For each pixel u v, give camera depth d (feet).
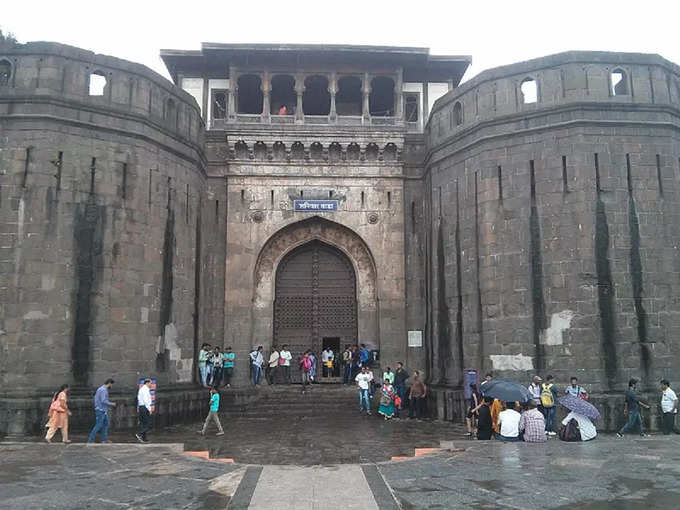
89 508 19.30
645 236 42.32
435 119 53.78
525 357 42.78
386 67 61.36
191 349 50.55
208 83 62.80
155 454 28.71
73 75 43.04
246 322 56.39
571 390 38.37
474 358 46.32
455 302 49.21
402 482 22.44
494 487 21.58
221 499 20.30
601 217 42.22
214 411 39.63
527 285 43.45
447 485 21.91
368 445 35.40
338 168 59.00
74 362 40.32
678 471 24.04
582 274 41.75
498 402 37.50
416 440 37.17
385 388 47.73
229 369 55.01
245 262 57.31
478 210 46.88
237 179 58.29
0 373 38.60
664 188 43.14
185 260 50.29
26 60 42.16
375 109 69.36
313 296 59.82
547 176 43.83
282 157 58.80
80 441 35.55
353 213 58.54
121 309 42.93
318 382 57.41
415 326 56.95
